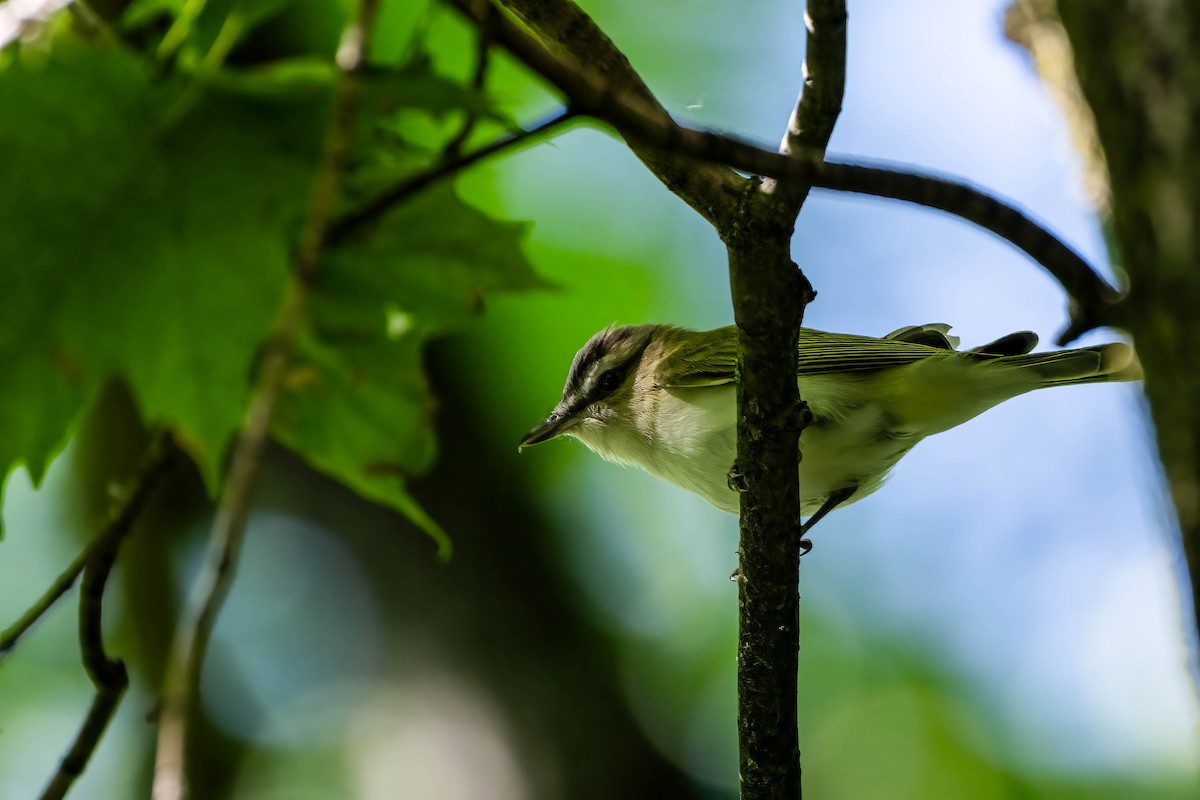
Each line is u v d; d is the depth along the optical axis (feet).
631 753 43.52
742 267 18.97
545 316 46.19
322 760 48.06
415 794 42.16
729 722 48.93
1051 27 34.32
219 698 50.01
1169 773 49.34
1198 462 10.65
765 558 22.79
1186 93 10.62
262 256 13.03
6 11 12.57
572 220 46.19
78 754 16.74
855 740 51.49
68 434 13.34
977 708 51.16
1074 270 12.45
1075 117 32.30
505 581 45.21
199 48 12.66
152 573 43.50
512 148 12.21
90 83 11.79
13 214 12.39
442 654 44.37
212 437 13.87
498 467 46.32
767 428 21.40
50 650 48.62
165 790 9.12
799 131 16.22
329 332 14.28
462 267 14.15
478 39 12.99
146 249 12.82
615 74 17.03
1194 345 10.62
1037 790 49.96
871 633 52.19
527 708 43.24
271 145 12.48
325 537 46.65
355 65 10.61
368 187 13.38
